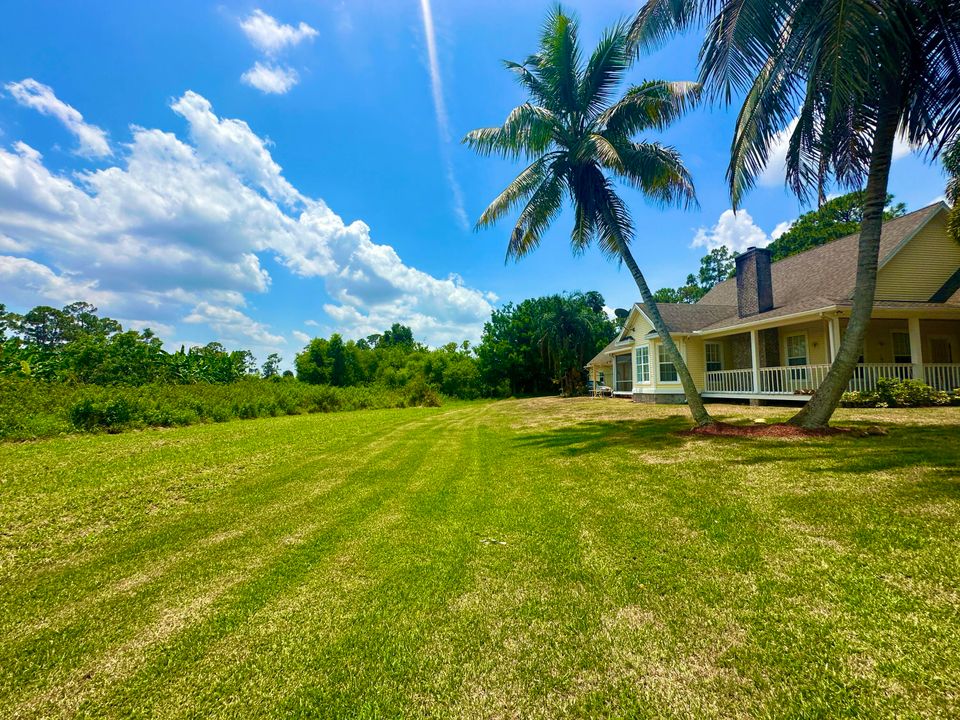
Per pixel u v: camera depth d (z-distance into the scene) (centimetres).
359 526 389
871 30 537
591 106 1026
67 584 291
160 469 651
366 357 3988
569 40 970
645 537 327
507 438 927
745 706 163
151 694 184
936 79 648
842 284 1214
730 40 663
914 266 1184
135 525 411
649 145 978
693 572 269
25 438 983
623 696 172
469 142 1070
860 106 689
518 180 1035
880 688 166
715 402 1647
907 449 543
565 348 3162
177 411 1362
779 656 188
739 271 1550
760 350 1532
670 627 215
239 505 468
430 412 1964
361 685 185
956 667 173
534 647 206
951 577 240
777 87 707
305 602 257
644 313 1870
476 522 385
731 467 522
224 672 196
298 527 393
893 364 1143
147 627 236
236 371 2197
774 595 236
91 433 1095
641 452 656
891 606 218
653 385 1827
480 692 179
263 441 955
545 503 428
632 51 864
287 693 182
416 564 303
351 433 1107
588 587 259
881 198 665
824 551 284
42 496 506
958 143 758
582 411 1546
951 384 1148
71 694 186
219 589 278
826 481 432
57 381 1406
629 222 1056
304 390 2159
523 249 1145
